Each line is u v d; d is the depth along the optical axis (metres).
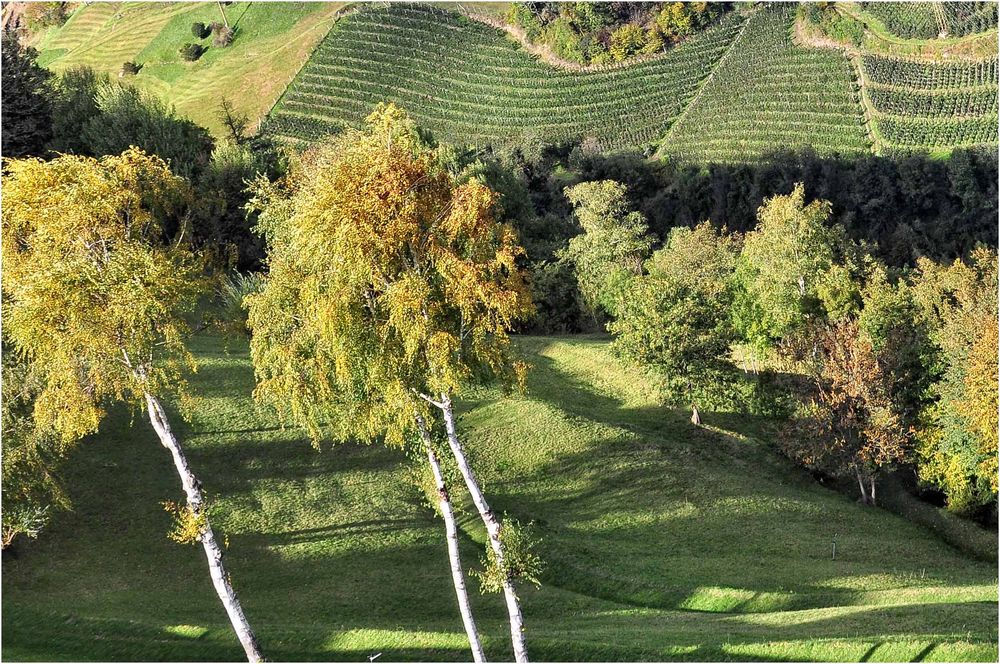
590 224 107.50
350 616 41.09
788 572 48.34
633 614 41.81
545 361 90.44
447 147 113.00
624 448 65.94
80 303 29.16
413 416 32.03
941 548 58.16
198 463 54.72
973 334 64.12
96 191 29.80
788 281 92.38
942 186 164.38
